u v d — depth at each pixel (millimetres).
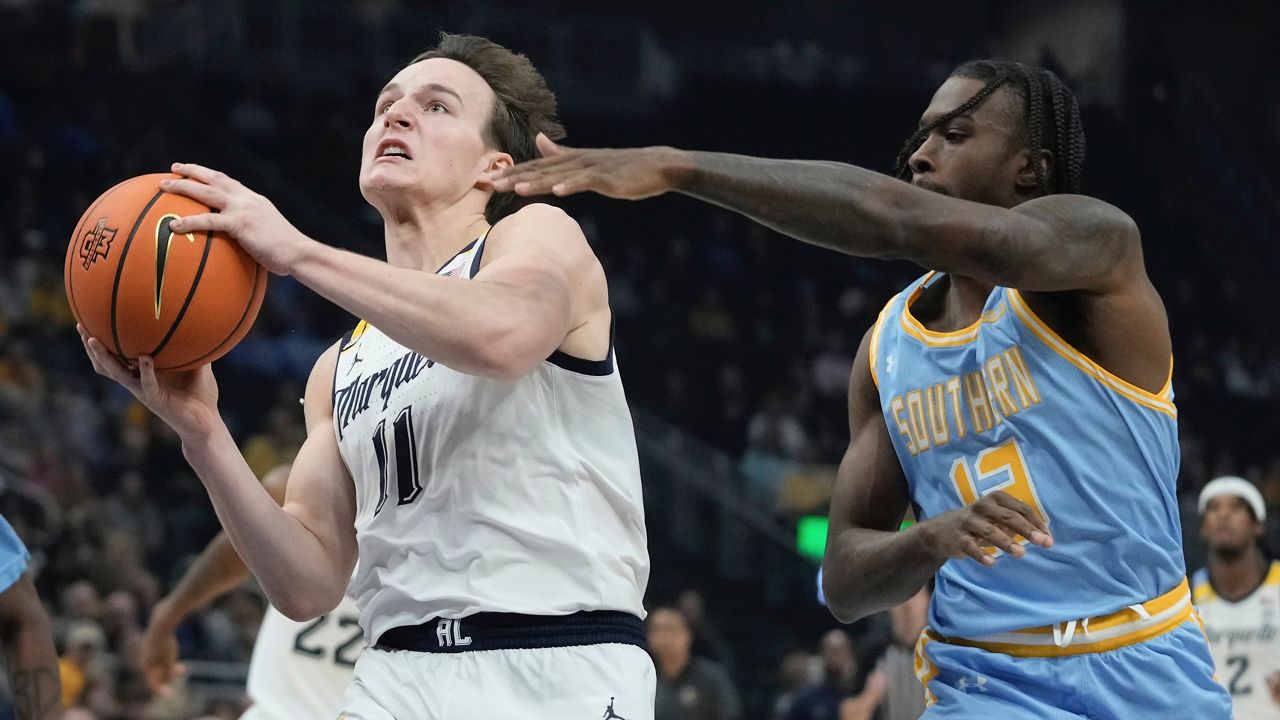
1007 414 2682
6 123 17328
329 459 2881
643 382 17344
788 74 22750
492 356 2340
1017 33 22641
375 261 2369
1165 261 20844
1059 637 2658
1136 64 21172
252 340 14719
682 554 14289
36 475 10930
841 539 2865
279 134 19766
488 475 2566
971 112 2781
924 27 23031
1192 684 2668
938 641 2850
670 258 19703
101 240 2424
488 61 2910
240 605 9539
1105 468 2648
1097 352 2645
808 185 2256
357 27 20594
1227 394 19047
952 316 2859
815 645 13727
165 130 18672
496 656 2518
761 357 18047
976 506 2412
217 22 19922
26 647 3082
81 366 13570
